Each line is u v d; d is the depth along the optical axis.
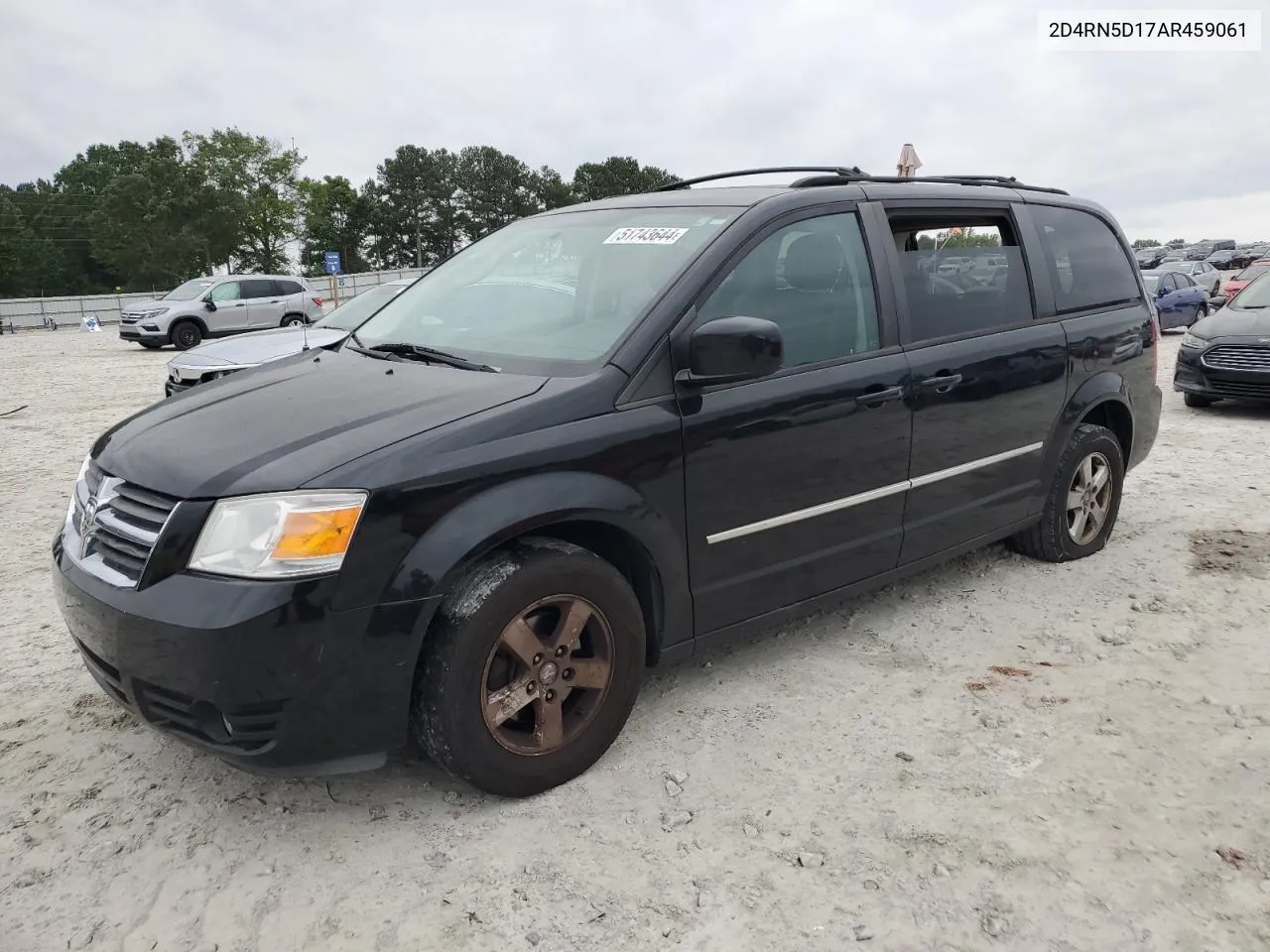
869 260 3.61
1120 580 4.54
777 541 3.30
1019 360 4.11
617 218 3.65
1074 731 3.15
